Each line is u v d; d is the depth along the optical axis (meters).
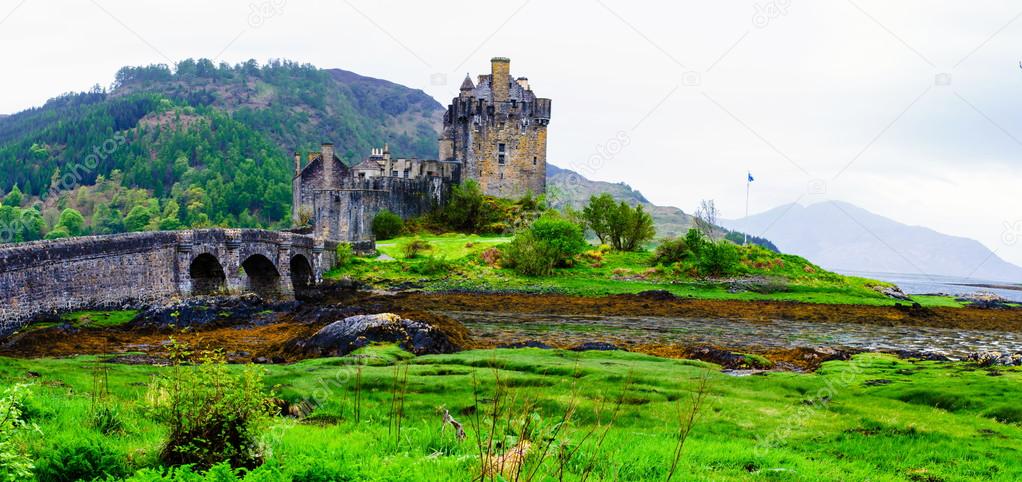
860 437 32.56
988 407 36.94
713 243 121.50
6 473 20.73
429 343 52.84
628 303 98.75
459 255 124.00
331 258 114.94
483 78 170.38
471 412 35.06
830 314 95.94
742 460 27.94
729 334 76.19
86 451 22.89
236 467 23.16
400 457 24.89
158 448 23.81
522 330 74.06
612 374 43.56
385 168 161.62
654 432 32.81
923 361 54.88
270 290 96.19
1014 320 99.75
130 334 60.81
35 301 60.59
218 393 23.94
